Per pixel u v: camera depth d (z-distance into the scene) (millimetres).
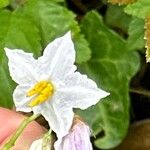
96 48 88
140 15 72
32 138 68
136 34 79
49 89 60
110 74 87
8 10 80
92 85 58
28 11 81
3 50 78
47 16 81
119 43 86
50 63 60
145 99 98
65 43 60
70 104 59
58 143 59
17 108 62
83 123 60
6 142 64
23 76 62
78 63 84
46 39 81
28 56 62
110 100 88
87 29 87
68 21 80
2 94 78
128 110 88
